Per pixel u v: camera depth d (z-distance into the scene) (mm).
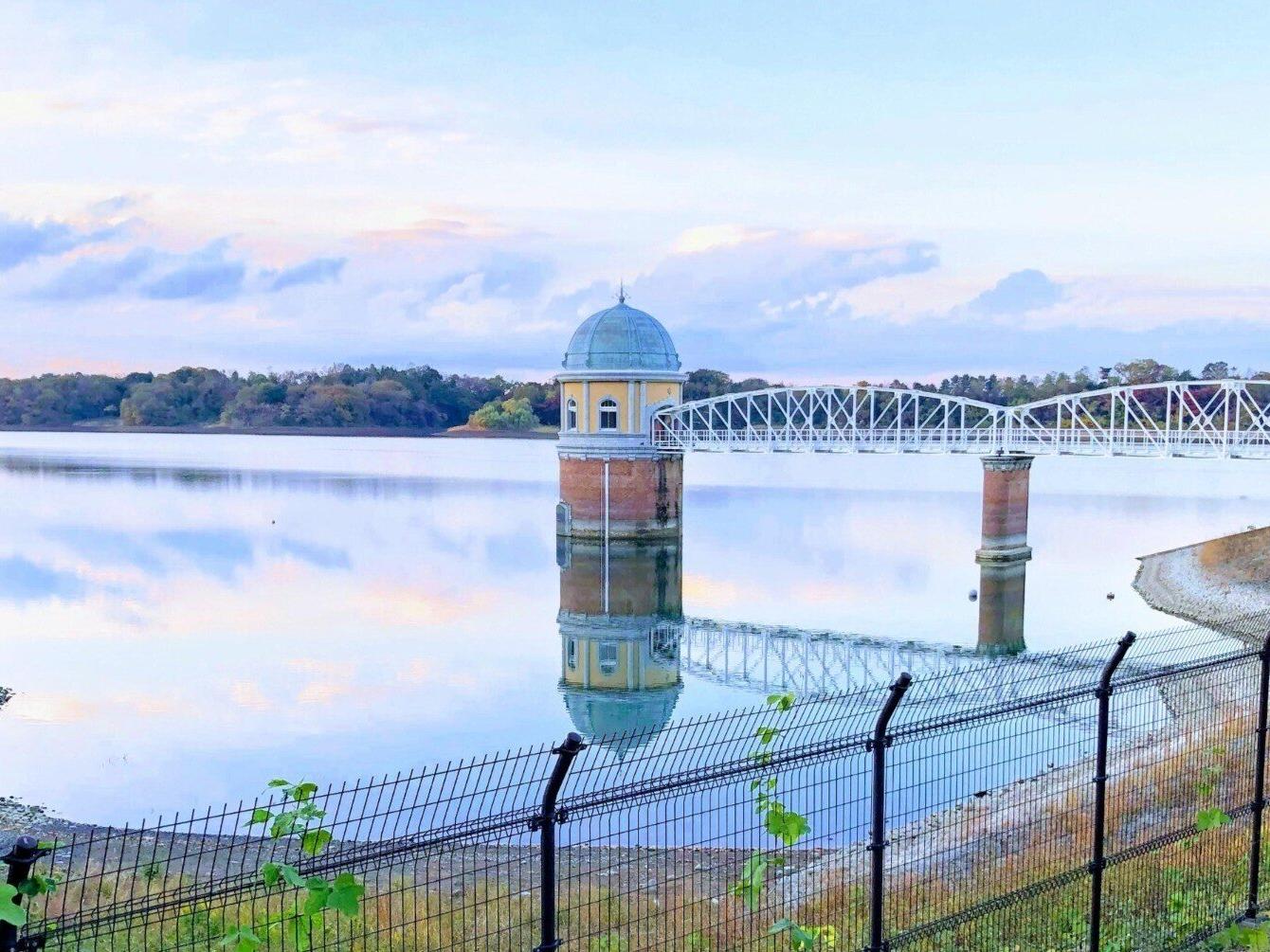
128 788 31109
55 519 110438
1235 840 13727
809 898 13305
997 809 13812
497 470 196500
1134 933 12141
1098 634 54656
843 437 85188
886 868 13820
